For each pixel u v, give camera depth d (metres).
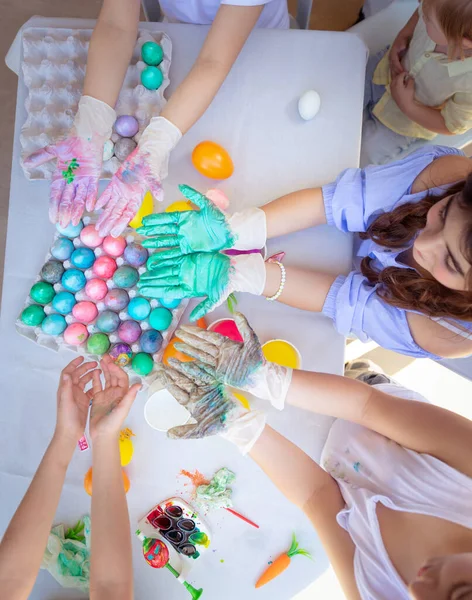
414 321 0.97
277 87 1.12
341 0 1.79
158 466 1.05
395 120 1.33
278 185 1.11
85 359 1.05
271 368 0.92
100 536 0.85
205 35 1.13
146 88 1.08
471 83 1.10
